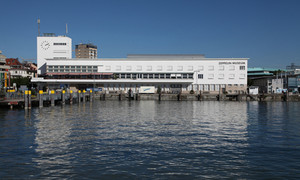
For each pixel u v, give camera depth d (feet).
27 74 409.69
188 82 288.92
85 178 34.88
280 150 49.19
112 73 292.40
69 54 337.52
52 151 47.85
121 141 56.39
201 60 293.23
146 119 95.86
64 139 58.29
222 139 58.90
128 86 292.20
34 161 41.88
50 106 155.02
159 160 42.78
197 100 257.96
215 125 80.69
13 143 54.08
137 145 52.75
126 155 45.50
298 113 122.11
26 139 58.08
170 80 287.69
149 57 330.34
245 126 78.79
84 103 199.52
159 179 34.78
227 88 290.76
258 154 46.42
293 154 46.42
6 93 141.90
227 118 100.01
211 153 46.98
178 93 271.69
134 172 37.24
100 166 39.68
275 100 251.39
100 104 189.67
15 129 71.51
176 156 45.03
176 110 137.80
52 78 291.38
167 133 66.23
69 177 35.19
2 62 349.82
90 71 295.48
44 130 69.97
